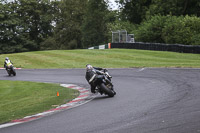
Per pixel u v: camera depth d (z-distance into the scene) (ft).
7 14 559.79
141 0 541.75
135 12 576.20
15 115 74.43
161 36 374.02
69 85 132.77
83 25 623.77
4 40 565.12
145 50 313.94
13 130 57.82
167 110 66.03
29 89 124.98
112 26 545.85
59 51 338.54
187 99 78.18
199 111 62.44
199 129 49.42
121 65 217.15
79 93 107.65
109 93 91.35
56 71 201.36
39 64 252.62
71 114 69.62
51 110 77.92
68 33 645.10
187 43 342.85
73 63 245.65
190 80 118.73
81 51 327.67
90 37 610.24
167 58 250.98
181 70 158.61
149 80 129.80
